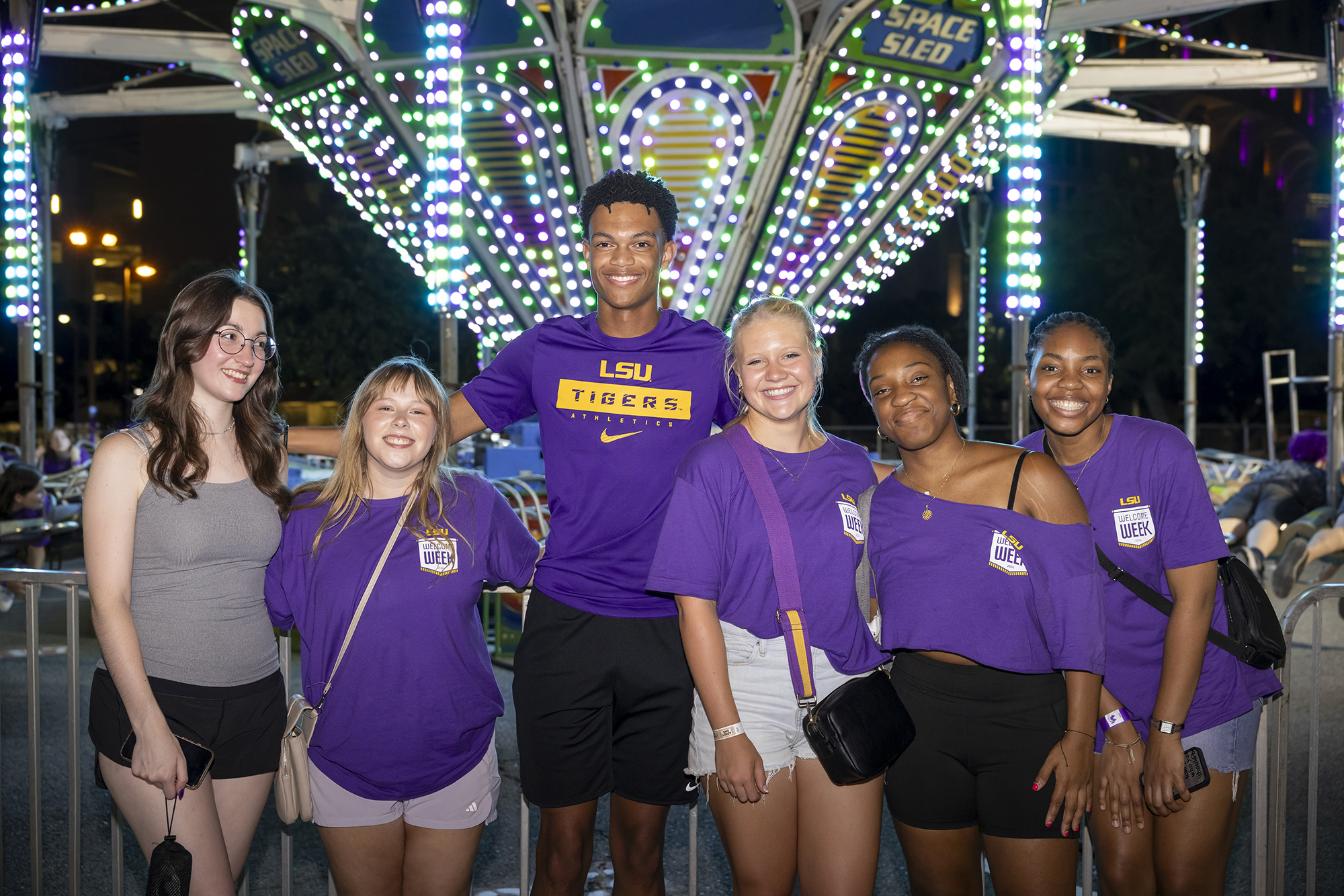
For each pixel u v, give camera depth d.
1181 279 31.50
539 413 2.95
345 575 2.55
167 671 2.46
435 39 7.03
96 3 10.95
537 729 2.83
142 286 48.91
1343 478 10.73
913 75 7.87
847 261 9.31
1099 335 2.66
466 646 2.62
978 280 17.50
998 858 2.49
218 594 2.51
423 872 2.63
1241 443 32.22
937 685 2.53
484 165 8.37
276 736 2.64
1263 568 8.20
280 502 2.63
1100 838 2.68
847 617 2.56
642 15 7.23
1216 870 2.61
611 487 2.82
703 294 8.77
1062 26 9.38
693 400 2.85
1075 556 2.43
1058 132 15.00
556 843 2.83
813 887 2.52
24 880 3.70
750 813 2.51
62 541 8.99
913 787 2.55
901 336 2.58
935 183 9.20
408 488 2.65
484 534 2.70
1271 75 11.91
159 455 2.44
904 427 2.51
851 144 8.40
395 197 9.60
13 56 10.21
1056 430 2.69
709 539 2.51
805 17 8.68
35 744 3.22
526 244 8.81
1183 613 2.54
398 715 2.54
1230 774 2.62
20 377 11.79
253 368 2.55
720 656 2.48
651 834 2.88
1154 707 2.57
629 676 2.79
